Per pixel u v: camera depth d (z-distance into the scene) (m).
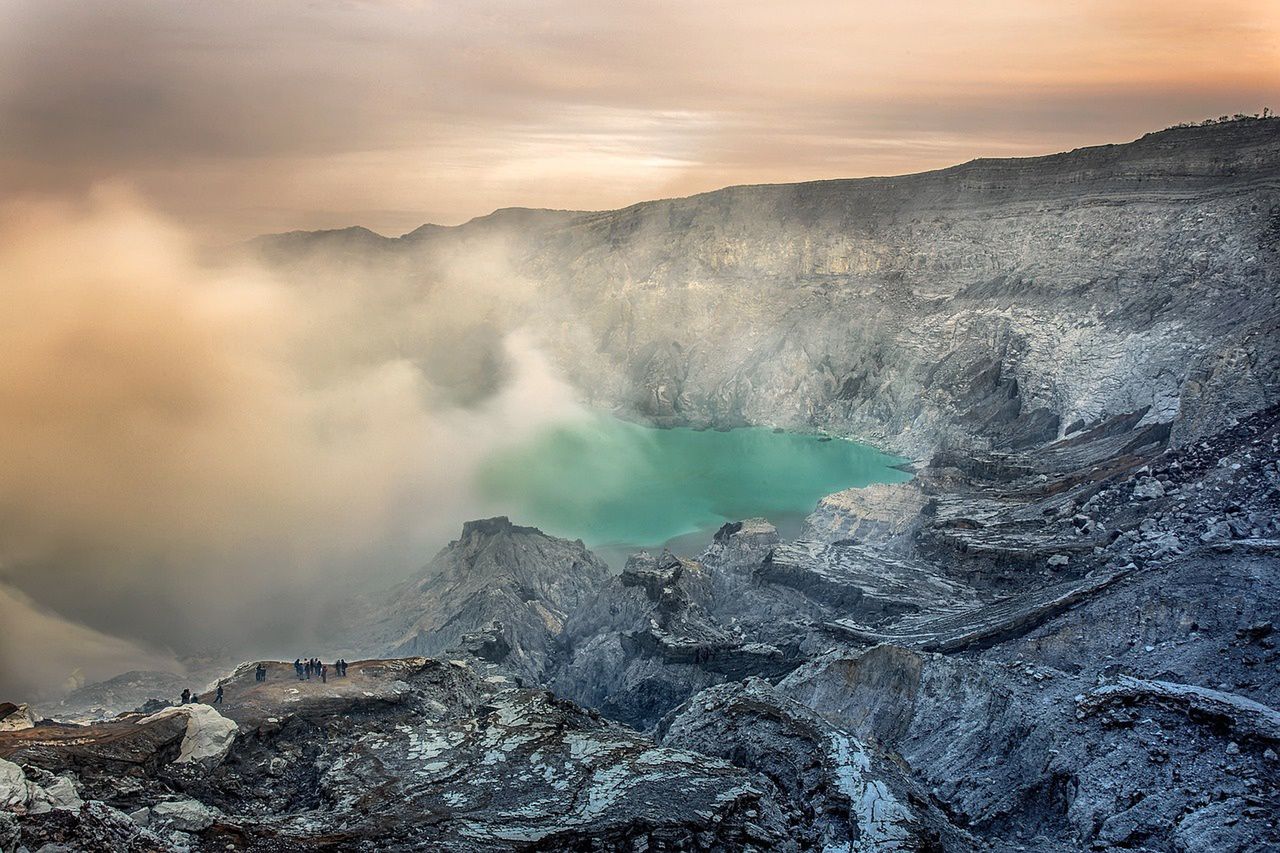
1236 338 148.38
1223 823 66.75
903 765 80.69
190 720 71.56
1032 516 144.38
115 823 55.47
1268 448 127.94
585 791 67.94
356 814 64.62
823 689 100.12
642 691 123.81
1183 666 89.69
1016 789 77.94
